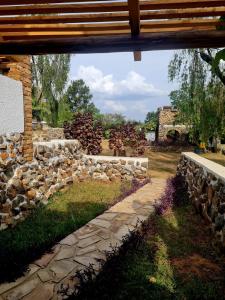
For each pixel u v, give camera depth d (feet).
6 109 15.89
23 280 10.45
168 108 84.99
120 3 5.81
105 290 9.68
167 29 7.02
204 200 18.48
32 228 15.72
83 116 41.37
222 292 10.79
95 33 7.22
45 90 60.03
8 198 16.14
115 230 15.55
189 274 12.04
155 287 10.88
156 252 13.87
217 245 14.62
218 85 33.86
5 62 15.42
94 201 21.81
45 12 6.31
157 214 19.12
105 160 29.55
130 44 6.98
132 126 45.73
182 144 73.87
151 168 40.40
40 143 21.72
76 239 14.26
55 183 23.26
